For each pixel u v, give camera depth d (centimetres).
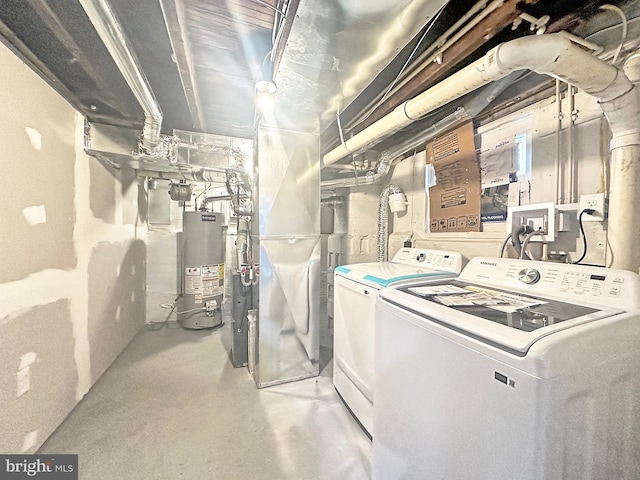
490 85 171
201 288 359
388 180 329
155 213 375
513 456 78
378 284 164
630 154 119
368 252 352
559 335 80
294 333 241
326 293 362
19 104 148
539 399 73
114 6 133
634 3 115
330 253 378
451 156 233
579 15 124
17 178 147
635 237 119
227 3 136
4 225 138
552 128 169
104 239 253
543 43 103
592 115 152
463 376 93
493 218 206
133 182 327
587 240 150
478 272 166
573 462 78
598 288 114
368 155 323
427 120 240
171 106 246
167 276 385
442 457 101
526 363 75
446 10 135
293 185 240
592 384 82
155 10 136
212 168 280
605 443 85
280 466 151
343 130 264
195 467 150
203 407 201
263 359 230
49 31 144
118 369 256
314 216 248
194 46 169
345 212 353
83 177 215
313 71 152
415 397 114
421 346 111
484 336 87
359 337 183
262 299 231
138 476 144
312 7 108
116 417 189
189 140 279
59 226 184
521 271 145
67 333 192
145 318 373
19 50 158
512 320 95
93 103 220
